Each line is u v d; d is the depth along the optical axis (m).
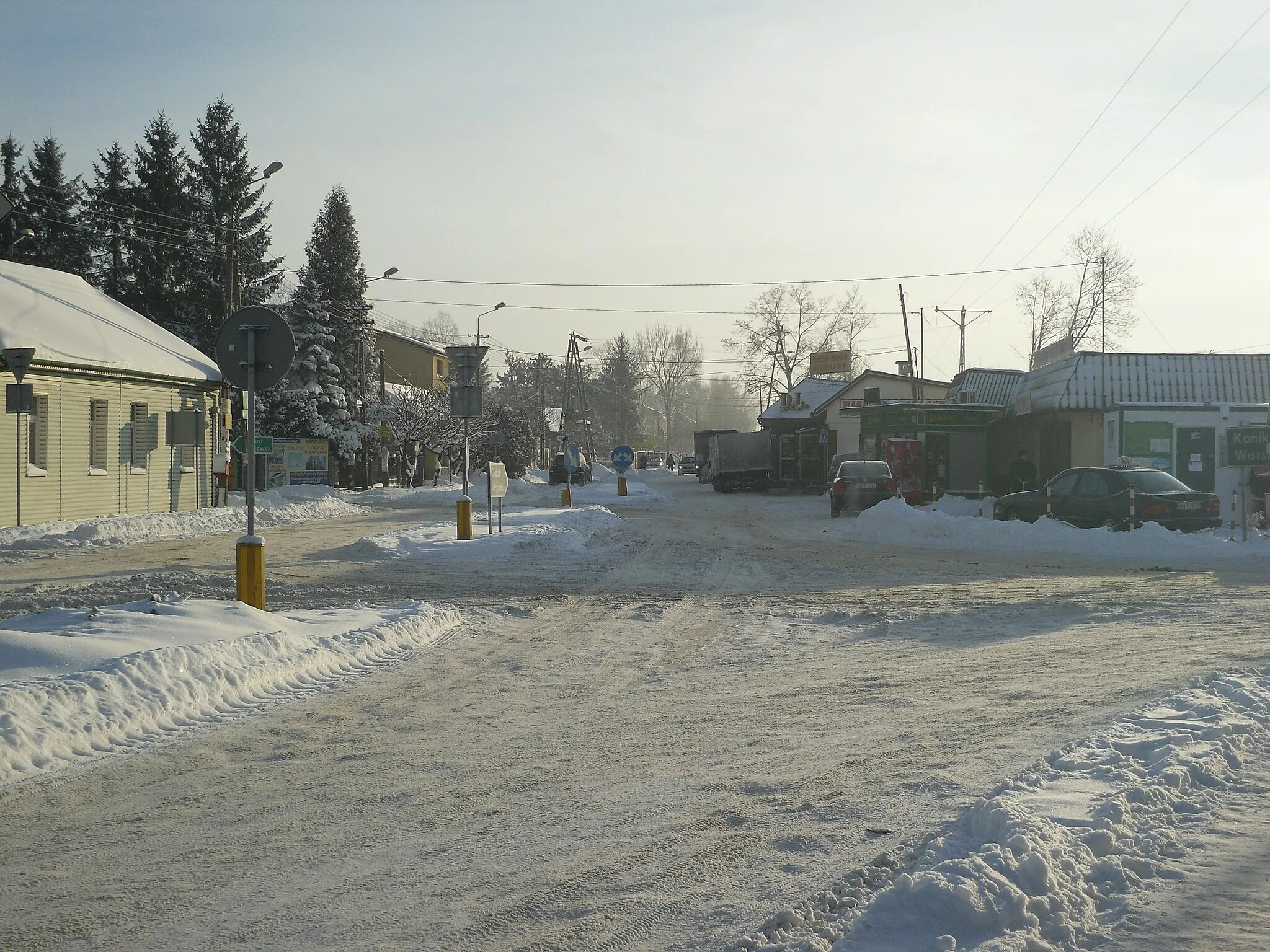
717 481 53.59
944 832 4.91
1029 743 6.50
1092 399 29.61
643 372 137.00
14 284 29.52
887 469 31.20
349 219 66.81
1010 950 3.60
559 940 3.95
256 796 5.81
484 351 21.39
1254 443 19.55
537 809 5.53
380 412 57.09
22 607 12.88
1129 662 9.06
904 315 59.44
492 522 25.22
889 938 3.78
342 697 8.30
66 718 6.88
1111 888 4.20
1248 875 4.29
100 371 26.84
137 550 21.17
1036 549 20.64
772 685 8.62
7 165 55.34
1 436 23.70
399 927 4.09
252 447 11.61
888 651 10.13
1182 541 19.73
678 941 3.91
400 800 5.73
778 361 90.75
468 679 9.02
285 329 11.45
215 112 56.97
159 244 55.31
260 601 11.58
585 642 10.88
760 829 5.13
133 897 4.41
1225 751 5.82
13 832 5.24
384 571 17.33
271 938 4.01
